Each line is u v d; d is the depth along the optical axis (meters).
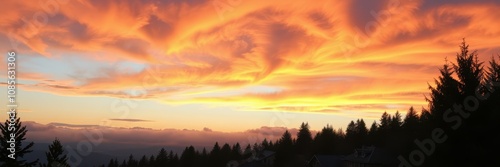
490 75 20.98
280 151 84.06
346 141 90.88
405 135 50.81
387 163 50.16
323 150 84.88
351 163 56.72
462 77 19.27
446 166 19.09
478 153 17.34
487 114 18.14
